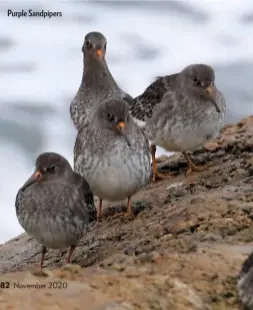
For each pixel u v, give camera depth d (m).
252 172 16.30
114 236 14.25
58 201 13.08
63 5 38.19
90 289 10.34
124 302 10.09
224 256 11.81
